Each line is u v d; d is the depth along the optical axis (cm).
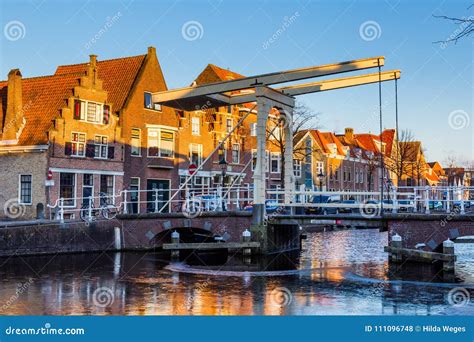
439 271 1762
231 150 3869
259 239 2212
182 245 2200
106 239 2398
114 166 3000
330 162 5191
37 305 1252
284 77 2108
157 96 2383
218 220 2344
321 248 2648
